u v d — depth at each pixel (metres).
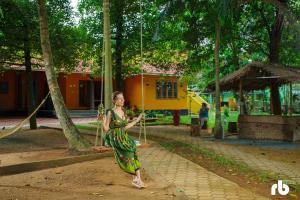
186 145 13.69
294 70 16.72
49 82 11.60
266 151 12.76
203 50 21.05
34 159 10.35
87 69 30.14
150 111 31.42
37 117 31.55
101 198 6.45
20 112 32.91
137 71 22.91
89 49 21.95
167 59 23.64
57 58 18.27
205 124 20.45
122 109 7.41
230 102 35.09
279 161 10.71
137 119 7.51
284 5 16.53
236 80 17.16
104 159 10.28
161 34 20.97
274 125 15.93
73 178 8.04
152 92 33.75
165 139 15.90
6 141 15.54
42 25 11.80
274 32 19.22
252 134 16.38
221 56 22.06
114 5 20.53
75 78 33.28
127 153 7.16
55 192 6.91
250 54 22.05
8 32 16.95
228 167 9.54
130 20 21.28
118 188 7.18
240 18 20.16
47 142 15.16
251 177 8.41
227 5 14.63
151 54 22.83
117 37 21.30
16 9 16.86
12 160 10.35
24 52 19.27
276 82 18.22
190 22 19.17
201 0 17.08
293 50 20.56
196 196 6.59
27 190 7.07
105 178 8.01
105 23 12.20
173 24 20.33
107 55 12.14
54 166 9.40
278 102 18.94
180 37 20.75
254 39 21.27
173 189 7.05
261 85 19.19
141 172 8.68
